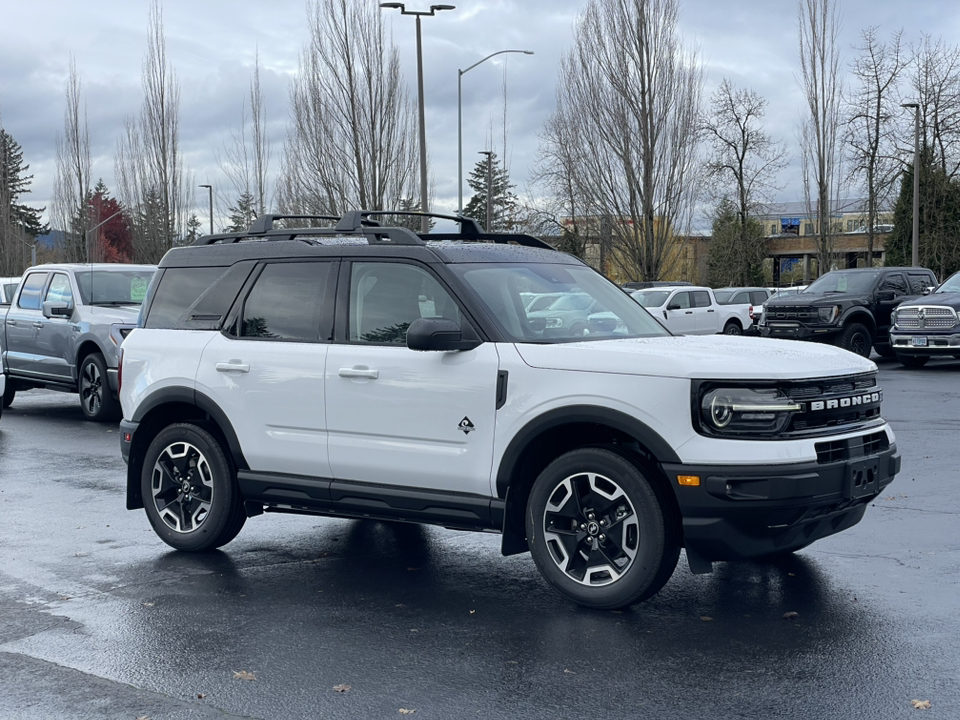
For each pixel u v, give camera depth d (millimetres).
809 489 4965
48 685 4523
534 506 5500
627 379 5176
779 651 4770
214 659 4824
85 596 5879
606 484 5312
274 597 5820
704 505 4984
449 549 6875
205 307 6738
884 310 21719
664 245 37531
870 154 50219
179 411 6984
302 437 6184
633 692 4316
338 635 5141
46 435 12688
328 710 4203
